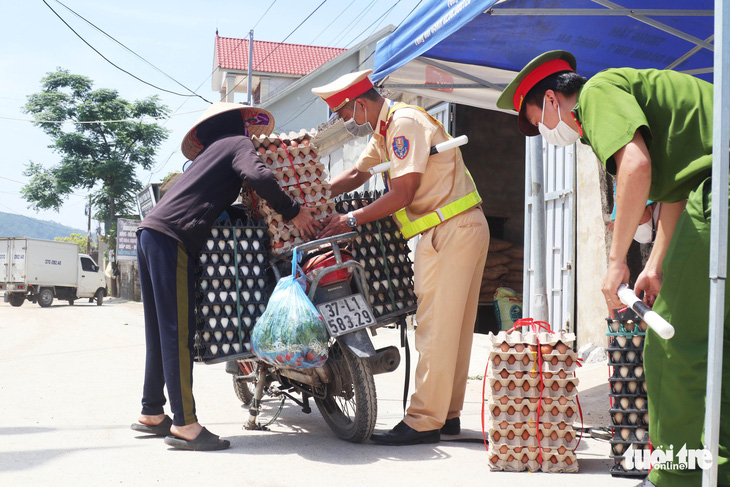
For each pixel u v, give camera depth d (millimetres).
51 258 24766
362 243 3977
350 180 4340
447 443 3783
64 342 10336
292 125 33906
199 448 3525
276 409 4762
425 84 5578
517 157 12422
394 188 3678
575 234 7844
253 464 3260
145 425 3885
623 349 3080
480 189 12258
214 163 3684
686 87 2420
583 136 2520
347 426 3793
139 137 39656
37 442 3680
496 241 11328
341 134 17141
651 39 4871
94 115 38688
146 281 3820
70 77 39594
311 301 3598
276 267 3809
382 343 9180
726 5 2098
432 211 3717
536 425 3197
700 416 2287
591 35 4840
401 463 3314
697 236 2270
